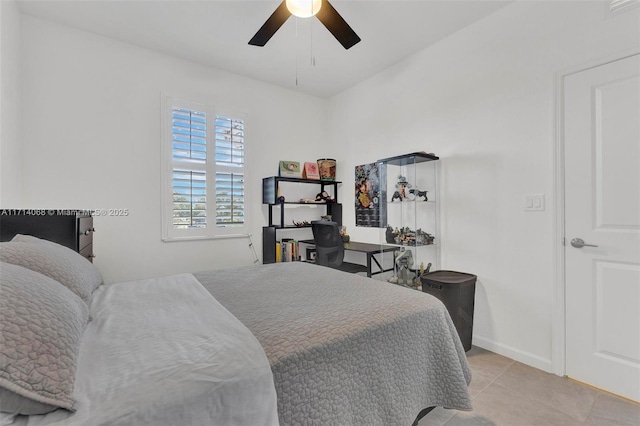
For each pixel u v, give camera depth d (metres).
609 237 1.78
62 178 2.41
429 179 2.73
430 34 2.58
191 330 0.98
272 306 1.27
